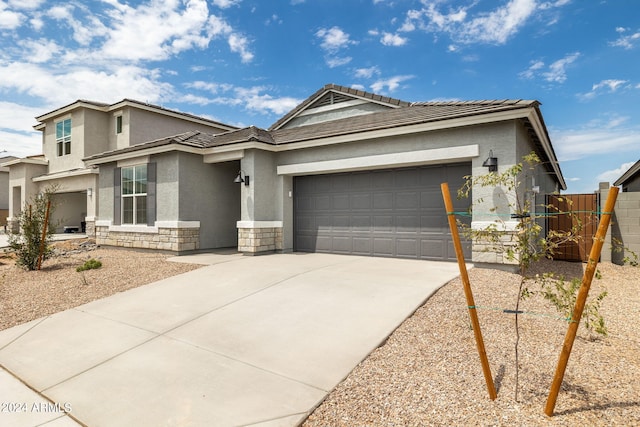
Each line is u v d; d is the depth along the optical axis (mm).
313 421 2924
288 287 6656
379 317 4984
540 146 10477
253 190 10930
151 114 18297
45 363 4230
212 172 12594
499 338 4273
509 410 2869
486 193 8117
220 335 4738
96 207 16734
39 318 5793
